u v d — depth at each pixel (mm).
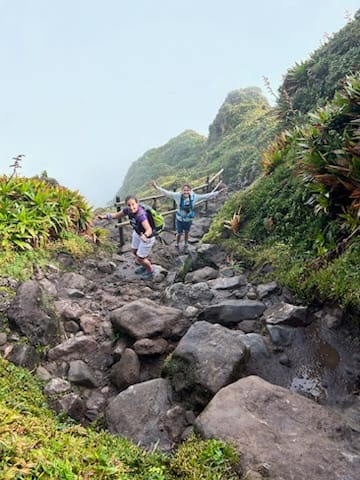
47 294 5613
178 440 3146
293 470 2395
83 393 3979
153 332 4395
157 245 9453
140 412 3373
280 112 12336
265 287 5242
